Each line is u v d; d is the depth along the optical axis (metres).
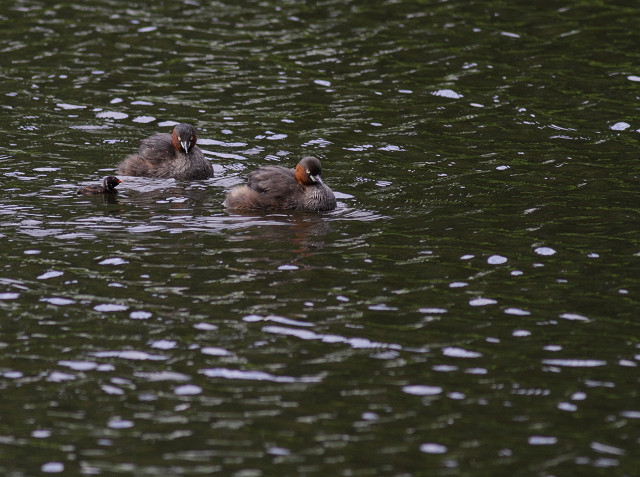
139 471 10.53
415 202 18.75
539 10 31.94
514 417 11.56
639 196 18.91
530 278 15.27
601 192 19.16
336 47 28.81
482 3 32.72
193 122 23.38
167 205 18.67
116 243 16.64
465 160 21.08
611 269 15.55
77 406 11.79
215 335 13.48
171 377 12.44
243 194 18.61
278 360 12.84
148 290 14.81
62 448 10.95
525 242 16.70
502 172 20.34
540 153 21.48
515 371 12.58
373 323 13.84
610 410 11.69
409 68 27.20
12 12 31.67
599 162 20.88
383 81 26.25
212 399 11.94
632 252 16.22
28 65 27.11
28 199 18.67
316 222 17.78
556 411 11.68
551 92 25.44
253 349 13.11
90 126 23.08
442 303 14.45
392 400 11.92
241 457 10.78
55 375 12.45
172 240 16.84
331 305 14.36
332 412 11.67
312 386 12.23
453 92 25.44
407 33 29.97
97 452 10.88
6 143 21.78
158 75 26.61
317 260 15.99
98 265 15.69
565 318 13.95
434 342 13.30
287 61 27.72
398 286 15.00
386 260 15.98
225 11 32.09
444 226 17.48
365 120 23.59
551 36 29.62
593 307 14.28
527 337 13.44
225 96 25.16
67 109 24.12
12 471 10.52
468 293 14.77
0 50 28.20
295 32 30.11
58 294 14.62
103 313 14.08
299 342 13.30
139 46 28.78
